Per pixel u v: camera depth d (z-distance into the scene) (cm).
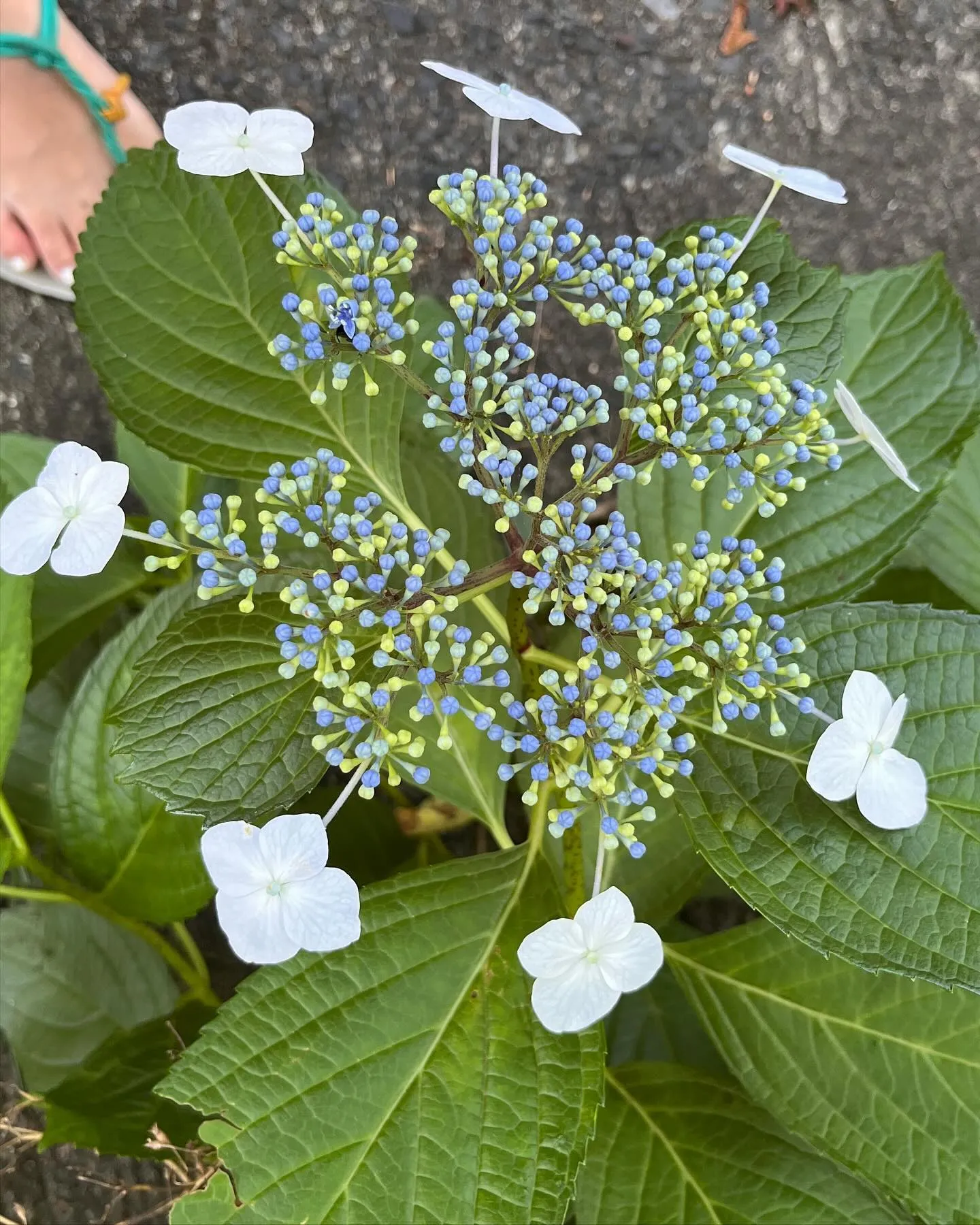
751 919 47
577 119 53
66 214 52
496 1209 25
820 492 32
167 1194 47
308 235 26
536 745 23
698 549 25
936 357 32
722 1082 33
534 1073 26
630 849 23
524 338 51
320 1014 26
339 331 25
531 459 48
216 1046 26
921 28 53
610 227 53
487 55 53
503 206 25
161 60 52
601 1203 31
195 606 33
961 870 24
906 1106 29
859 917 24
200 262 28
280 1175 25
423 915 28
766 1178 31
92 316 28
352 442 30
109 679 33
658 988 41
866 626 26
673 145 53
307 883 22
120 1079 34
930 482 31
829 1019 30
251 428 30
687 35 53
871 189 53
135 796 34
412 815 44
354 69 52
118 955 41
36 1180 47
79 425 53
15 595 31
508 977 27
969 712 25
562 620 24
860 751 23
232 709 26
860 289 33
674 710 23
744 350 26
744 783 26
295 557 28
